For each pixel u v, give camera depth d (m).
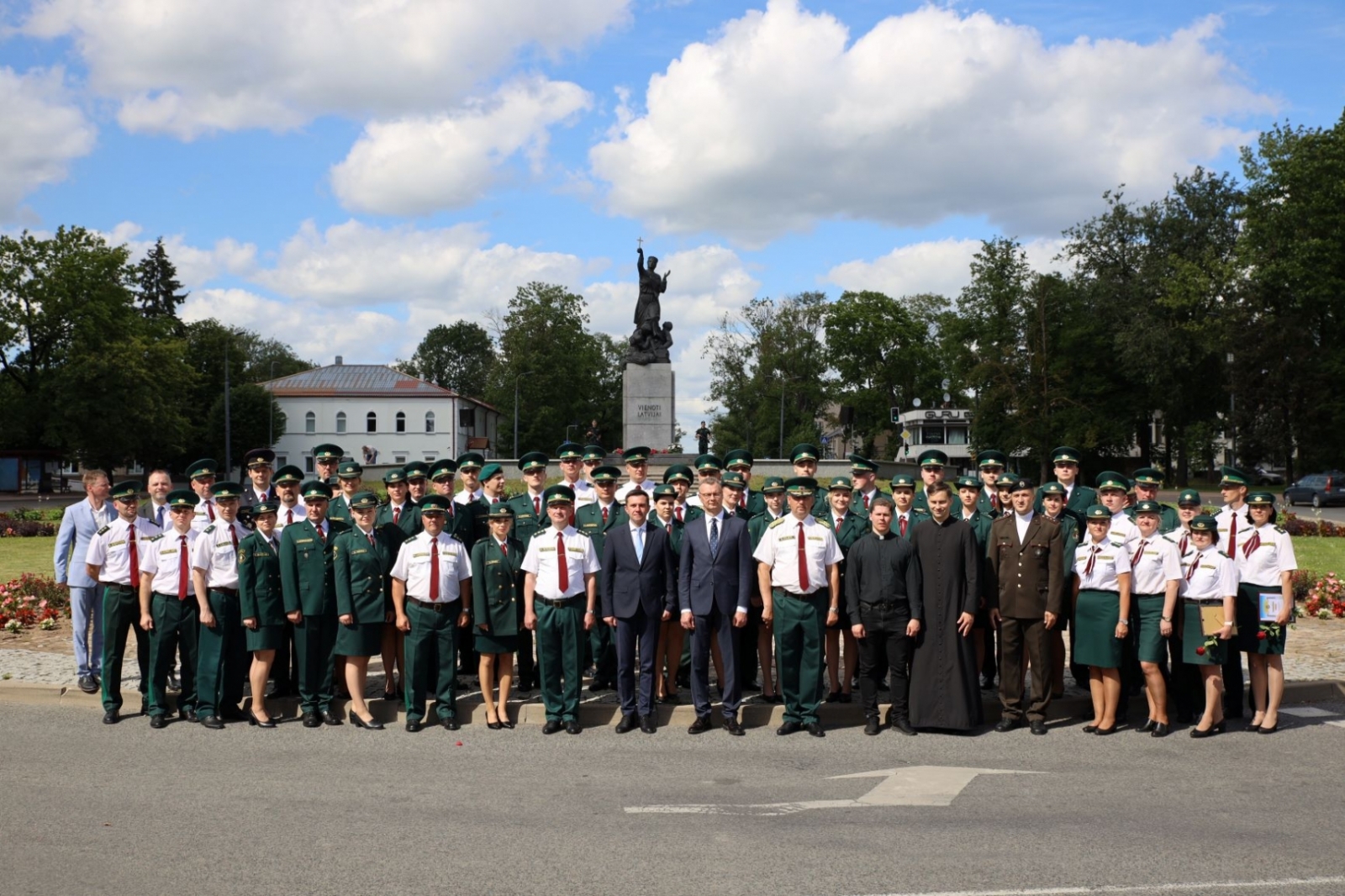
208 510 11.71
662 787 8.32
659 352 45.06
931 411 88.75
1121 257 68.94
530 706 10.98
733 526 10.57
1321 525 32.41
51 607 16.14
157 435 69.62
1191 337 62.84
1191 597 10.21
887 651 10.49
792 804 7.77
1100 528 10.38
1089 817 7.38
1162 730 10.23
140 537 10.87
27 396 67.12
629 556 10.55
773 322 92.75
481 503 12.82
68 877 6.17
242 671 11.10
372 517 10.87
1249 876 6.13
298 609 10.59
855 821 7.29
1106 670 10.33
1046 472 66.88
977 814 7.48
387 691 11.52
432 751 9.59
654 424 44.97
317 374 99.31
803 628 10.41
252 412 87.44
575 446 13.73
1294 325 57.31
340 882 6.09
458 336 131.12
